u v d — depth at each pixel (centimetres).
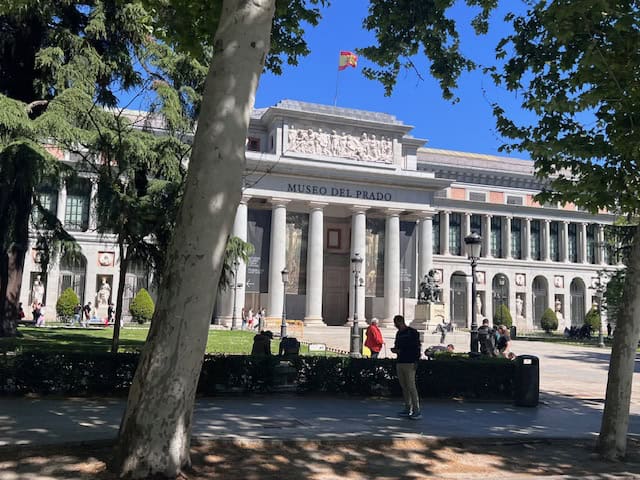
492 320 7531
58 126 1562
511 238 8100
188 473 668
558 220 8262
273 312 5584
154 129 1934
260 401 1224
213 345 2773
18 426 864
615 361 923
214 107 680
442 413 1191
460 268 7650
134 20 1856
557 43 1241
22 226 1833
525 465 819
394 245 6106
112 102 2011
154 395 649
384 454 829
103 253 5897
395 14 1328
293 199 5806
